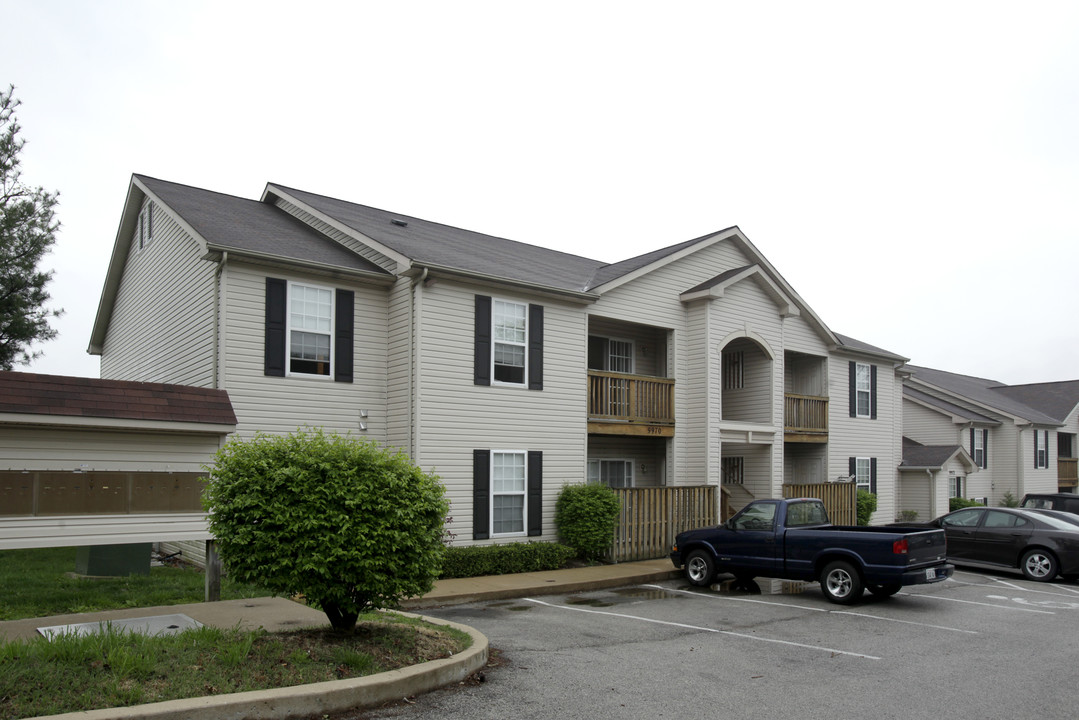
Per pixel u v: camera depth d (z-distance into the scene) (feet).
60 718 17.40
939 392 120.57
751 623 35.83
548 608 39.42
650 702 22.89
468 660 24.95
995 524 56.54
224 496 25.03
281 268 47.29
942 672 27.22
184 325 50.49
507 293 54.60
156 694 19.26
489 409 52.85
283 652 23.38
